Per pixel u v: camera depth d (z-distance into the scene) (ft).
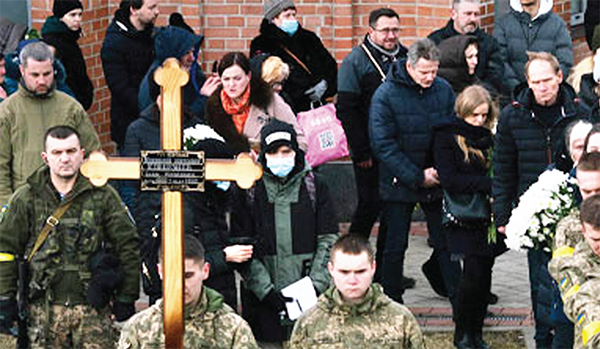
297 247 31.78
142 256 29.40
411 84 35.24
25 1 45.52
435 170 34.65
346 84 38.58
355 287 24.12
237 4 46.52
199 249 23.59
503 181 33.17
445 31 42.83
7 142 34.12
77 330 28.63
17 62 39.47
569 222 26.71
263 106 35.78
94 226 28.50
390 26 38.45
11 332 33.09
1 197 34.06
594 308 23.24
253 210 31.81
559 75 32.81
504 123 33.19
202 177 21.07
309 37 41.24
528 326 35.14
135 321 23.70
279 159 31.45
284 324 31.76
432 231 34.91
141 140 34.12
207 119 35.81
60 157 28.04
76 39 42.37
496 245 33.30
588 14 46.19
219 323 23.73
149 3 42.09
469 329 33.22
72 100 34.65
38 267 28.37
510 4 44.37
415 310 36.52
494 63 42.55
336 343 24.45
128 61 42.29
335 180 44.88
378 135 35.17
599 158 26.40
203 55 46.75
